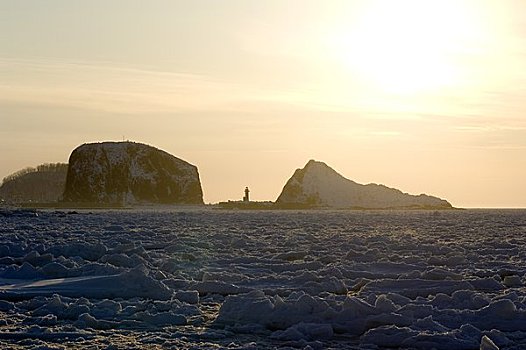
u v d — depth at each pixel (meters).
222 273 16.22
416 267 18.00
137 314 11.82
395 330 10.51
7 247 20.44
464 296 12.66
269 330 11.08
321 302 11.54
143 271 14.21
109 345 9.95
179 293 13.58
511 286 15.12
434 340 10.17
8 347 9.88
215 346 9.93
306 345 10.20
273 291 14.01
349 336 10.80
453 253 21.67
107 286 14.05
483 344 9.12
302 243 25.36
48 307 12.28
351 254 20.52
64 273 15.89
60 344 10.10
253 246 24.20
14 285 14.77
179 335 10.70
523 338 10.60
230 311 11.64
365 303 11.54
